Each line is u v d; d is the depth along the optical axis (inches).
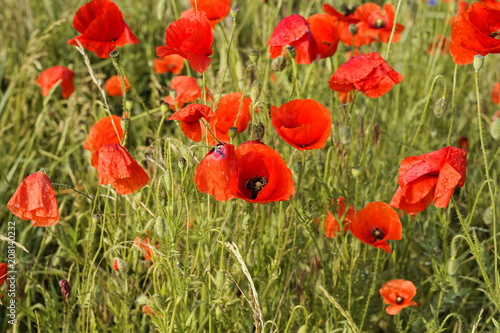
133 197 58.9
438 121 72.4
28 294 60.5
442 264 57.8
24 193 53.0
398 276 60.7
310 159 60.7
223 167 51.7
